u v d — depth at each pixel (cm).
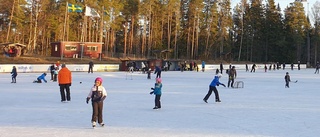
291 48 9644
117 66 5244
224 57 8988
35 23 6638
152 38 8850
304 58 10350
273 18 9612
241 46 9500
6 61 4894
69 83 1566
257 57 9781
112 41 8862
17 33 7769
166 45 9275
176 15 8312
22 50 5584
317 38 9800
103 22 7931
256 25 9556
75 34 9006
